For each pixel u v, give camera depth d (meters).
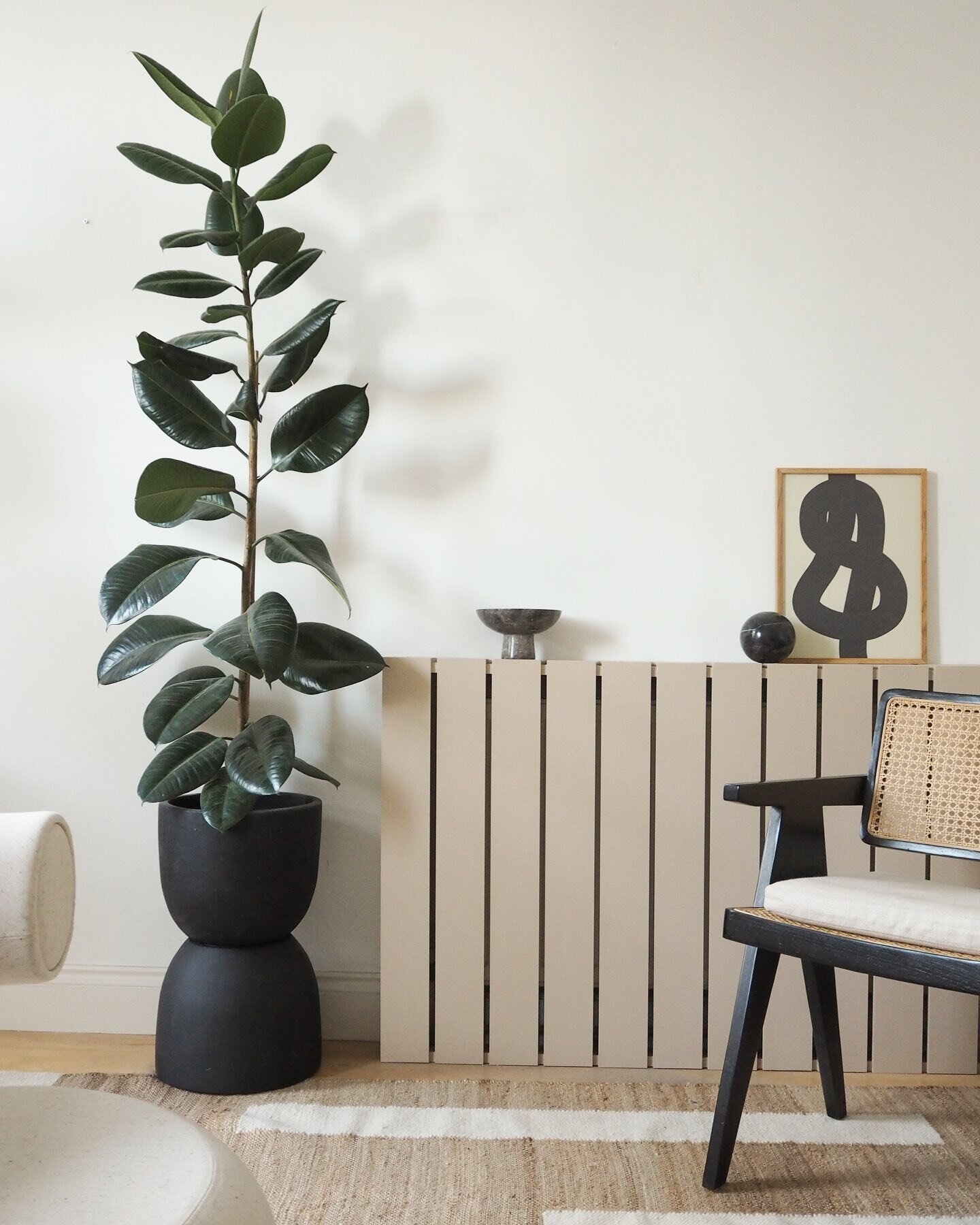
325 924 2.17
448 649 2.20
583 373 2.21
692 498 2.20
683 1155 1.63
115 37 2.23
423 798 2.00
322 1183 1.52
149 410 1.92
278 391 2.01
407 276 2.22
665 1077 1.95
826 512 2.19
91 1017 2.17
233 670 2.19
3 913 0.92
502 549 2.20
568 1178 1.55
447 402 2.21
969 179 2.20
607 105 2.22
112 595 1.90
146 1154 0.79
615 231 2.22
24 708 2.21
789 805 1.64
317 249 2.08
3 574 2.21
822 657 2.17
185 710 1.89
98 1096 0.91
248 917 1.83
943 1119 1.78
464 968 2.00
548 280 2.21
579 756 2.00
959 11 2.21
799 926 1.45
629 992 2.00
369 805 2.17
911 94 2.21
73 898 1.01
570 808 2.00
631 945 2.00
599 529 2.20
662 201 2.22
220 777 1.85
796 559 2.18
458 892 2.00
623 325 2.21
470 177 2.22
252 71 1.95
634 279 2.21
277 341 2.00
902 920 1.38
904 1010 2.00
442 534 2.21
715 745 2.00
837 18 2.22
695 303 2.21
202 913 1.83
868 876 1.67
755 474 2.20
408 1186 1.52
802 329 2.21
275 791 1.71
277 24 2.23
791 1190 1.52
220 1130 1.68
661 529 2.20
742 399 2.21
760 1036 1.55
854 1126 1.74
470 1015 2.00
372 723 2.18
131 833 2.19
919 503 2.18
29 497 2.22
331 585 2.01
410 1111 1.77
